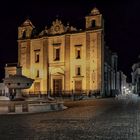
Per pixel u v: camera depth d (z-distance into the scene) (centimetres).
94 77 6131
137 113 2008
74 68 6406
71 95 5872
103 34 6291
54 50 6719
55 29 6762
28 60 7038
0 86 5434
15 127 1247
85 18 6366
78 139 923
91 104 3481
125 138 941
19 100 2827
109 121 1491
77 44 6412
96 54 6147
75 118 1681
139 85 10706
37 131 1115
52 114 2008
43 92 6688
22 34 7238
